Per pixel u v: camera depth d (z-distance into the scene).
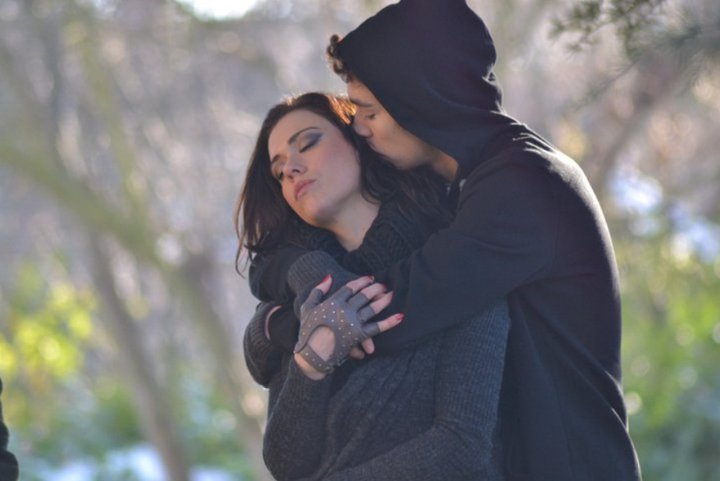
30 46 16.81
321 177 4.21
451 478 3.91
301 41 16.23
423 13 4.13
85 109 17.02
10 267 19.69
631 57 5.78
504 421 4.07
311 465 4.05
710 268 13.85
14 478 4.17
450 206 4.24
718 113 14.61
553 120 14.01
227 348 16.34
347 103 4.36
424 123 4.11
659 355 13.79
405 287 4.00
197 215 16.97
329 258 4.16
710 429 13.54
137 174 16.36
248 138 17.36
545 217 4.03
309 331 3.96
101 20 16.44
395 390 4.00
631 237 13.78
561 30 5.42
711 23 5.76
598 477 3.99
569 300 4.07
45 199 19.45
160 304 20.03
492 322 4.00
